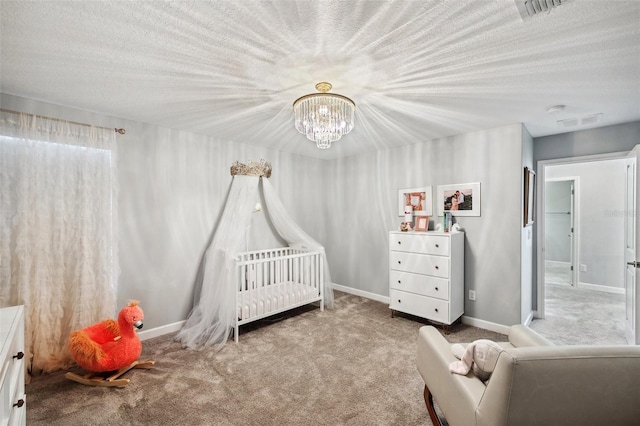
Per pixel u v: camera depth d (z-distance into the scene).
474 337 2.95
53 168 2.38
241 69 1.86
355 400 1.94
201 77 1.96
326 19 1.36
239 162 3.74
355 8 1.28
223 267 2.96
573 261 5.00
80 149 2.50
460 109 2.55
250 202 3.63
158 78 1.98
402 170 3.92
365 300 4.22
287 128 3.15
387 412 1.82
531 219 3.38
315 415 1.79
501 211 3.05
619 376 0.99
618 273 4.59
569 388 0.98
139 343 2.29
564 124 2.97
